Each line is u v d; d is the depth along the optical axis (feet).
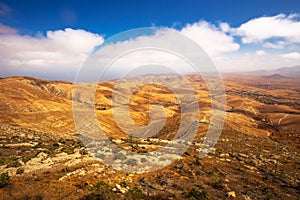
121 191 57.52
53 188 55.83
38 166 73.20
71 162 76.74
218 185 76.54
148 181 67.41
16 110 256.73
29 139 136.98
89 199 51.75
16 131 161.68
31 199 49.32
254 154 157.17
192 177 80.28
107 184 57.57
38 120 225.97
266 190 81.41
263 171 115.75
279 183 97.66
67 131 207.92
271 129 348.79
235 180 89.45
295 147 238.89
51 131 197.88
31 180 60.54
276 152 179.42
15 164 74.02
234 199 67.36
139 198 55.31
